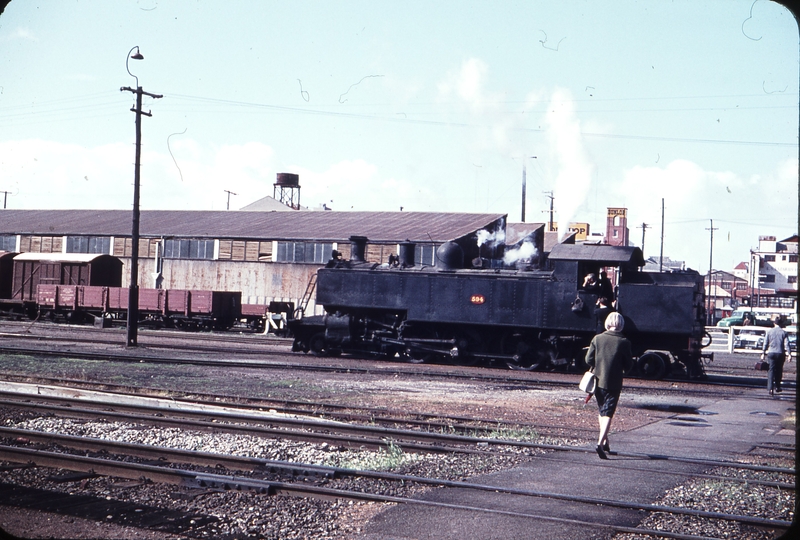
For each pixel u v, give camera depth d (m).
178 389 16.55
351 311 27.14
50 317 45.31
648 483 8.97
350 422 13.15
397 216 50.94
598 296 22.61
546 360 24.05
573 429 12.87
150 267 52.19
